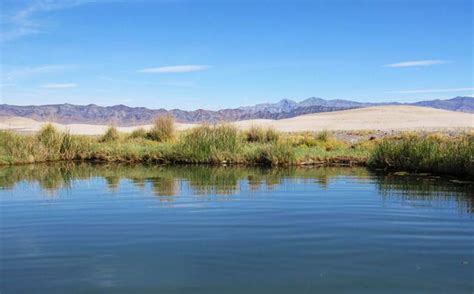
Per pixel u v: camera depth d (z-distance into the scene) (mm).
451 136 24422
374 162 18219
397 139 21391
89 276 5891
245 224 8445
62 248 7062
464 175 14781
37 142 22375
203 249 6961
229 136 21281
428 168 16141
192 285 5582
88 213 9516
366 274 5906
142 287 5543
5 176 15805
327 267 6156
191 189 12562
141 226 8359
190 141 21500
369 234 7762
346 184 13289
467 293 5324
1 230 8188
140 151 21984
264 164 19422
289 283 5625
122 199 11094
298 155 19484
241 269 6098
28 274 5988
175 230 8047
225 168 18094
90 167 18891
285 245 7141
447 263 6301
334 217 8992
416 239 7441
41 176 15781
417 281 5668
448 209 9664
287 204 10336
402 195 11383
